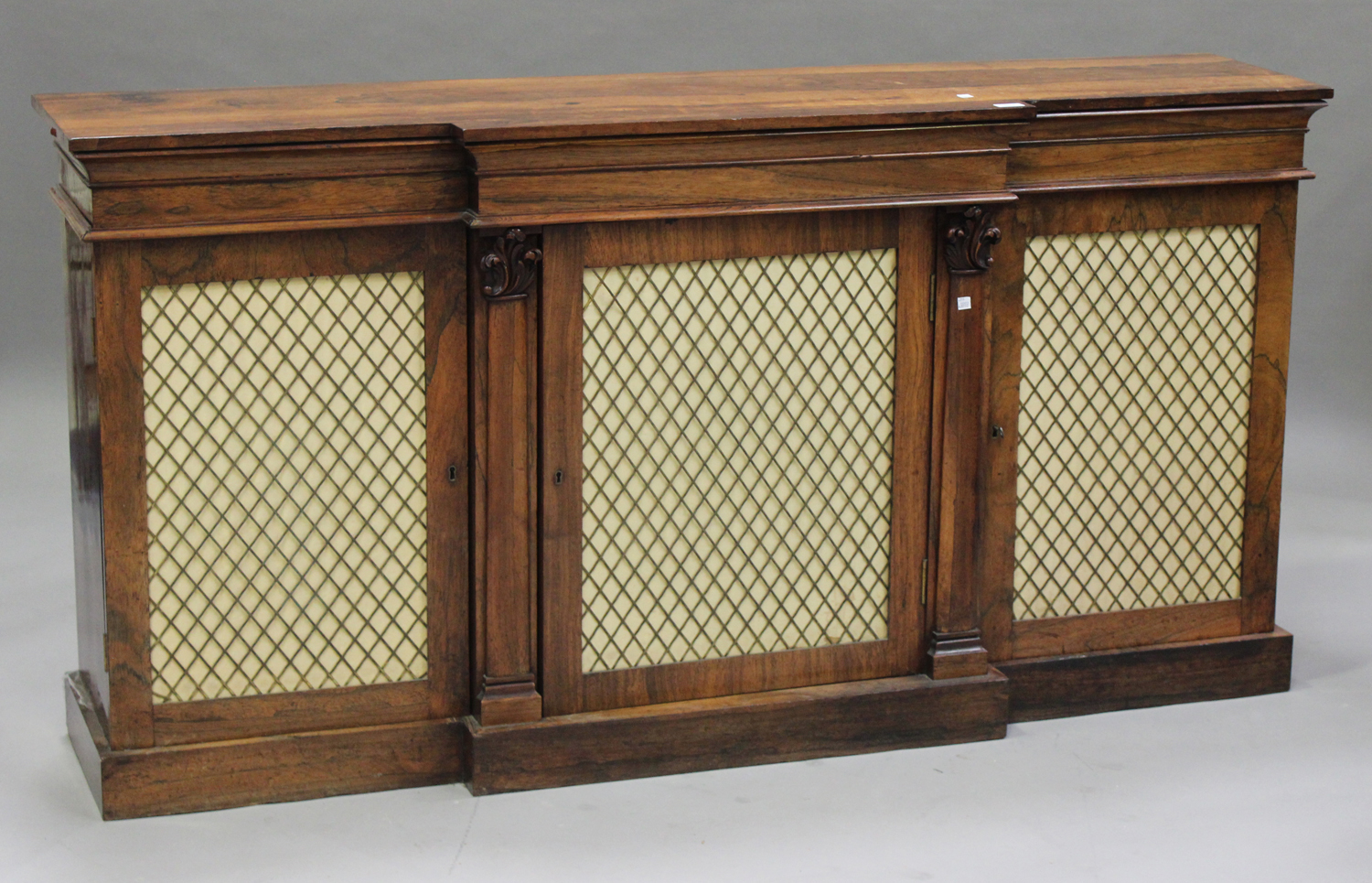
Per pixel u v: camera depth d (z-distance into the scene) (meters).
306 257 2.74
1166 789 2.99
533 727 2.95
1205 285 3.20
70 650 3.57
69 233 2.88
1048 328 3.13
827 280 2.97
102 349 2.67
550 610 2.95
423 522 2.90
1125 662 3.29
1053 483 3.20
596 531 2.95
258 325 2.74
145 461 2.73
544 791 2.97
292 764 2.90
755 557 3.04
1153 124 3.07
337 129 2.67
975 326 3.04
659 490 2.97
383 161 2.72
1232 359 3.25
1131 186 3.08
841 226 2.94
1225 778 3.03
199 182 2.64
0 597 3.80
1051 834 2.83
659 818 2.88
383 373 2.83
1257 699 3.37
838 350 3.00
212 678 2.85
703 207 2.84
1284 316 3.26
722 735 3.04
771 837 2.81
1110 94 3.05
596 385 2.89
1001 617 3.22
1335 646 3.61
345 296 2.78
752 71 3.45
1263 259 3.22
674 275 2.88
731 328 2.94
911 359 3.04
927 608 3.15
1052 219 3.08
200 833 2.81
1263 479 3.32
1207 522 3.31
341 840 2.79
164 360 2.71
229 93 3.09
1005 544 3.18
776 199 2.87
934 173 2.94
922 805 2.92
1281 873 2.70
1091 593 3.28
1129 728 3.24
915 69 3.46
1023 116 2.93
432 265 2.81
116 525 2.74
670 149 2.80
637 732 3.00
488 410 2.85
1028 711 3.27
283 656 2.88
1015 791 2.98
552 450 2.89
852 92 3.10
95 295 2.65
